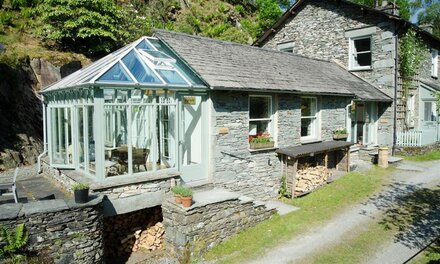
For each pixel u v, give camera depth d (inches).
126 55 368.5
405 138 696.4
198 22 1283.2
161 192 348.8
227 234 347.3
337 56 770.8
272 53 593.9
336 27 768.9
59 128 404.8
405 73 716.7
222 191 380.5
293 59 621.9
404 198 441.4
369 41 756.6
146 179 336.2
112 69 336.5
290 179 462.6
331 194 466.9
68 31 731.4
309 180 473.4
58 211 269.4
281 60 576.1
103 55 793.6
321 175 493.0
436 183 501.0
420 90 775.7
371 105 703.7
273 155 461.1
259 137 445.4
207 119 391.9
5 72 576.4
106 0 770.8
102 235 300.4
